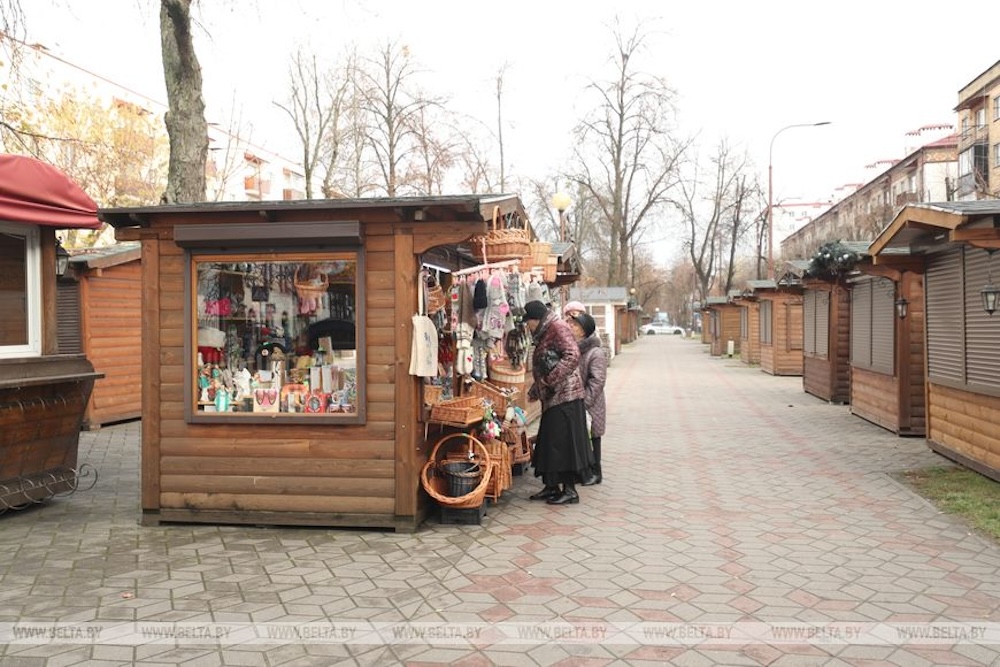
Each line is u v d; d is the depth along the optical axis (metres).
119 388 12.63
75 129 19.12
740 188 48.00
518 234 6.91
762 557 5.30
